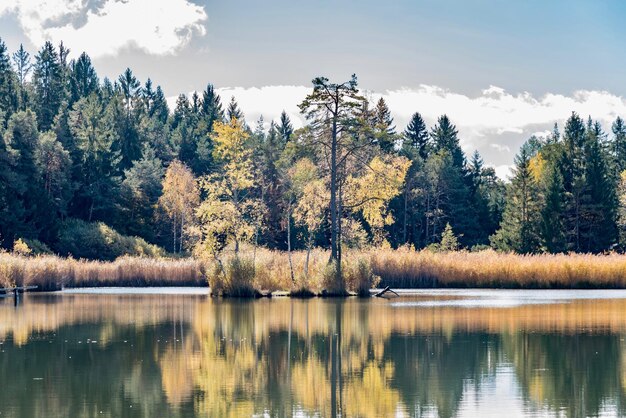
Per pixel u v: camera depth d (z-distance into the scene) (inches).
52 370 960.9
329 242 3457.2
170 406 779.4
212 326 1381.6
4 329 1343.5
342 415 743.1
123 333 1289.4
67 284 2573.8
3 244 3149.6
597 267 2336.4
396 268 2357.3
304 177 2512.3
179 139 5310.0
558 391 831.1
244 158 3422.7
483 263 2380.7
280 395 824.9
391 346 1129.4
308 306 1760.6
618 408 757.9
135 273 2662.4
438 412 747.4
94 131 4429.1
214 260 2374.5
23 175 3312.0
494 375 915.4
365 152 2578.7
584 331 1266.0
